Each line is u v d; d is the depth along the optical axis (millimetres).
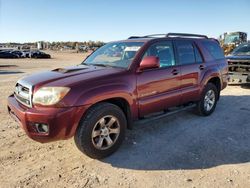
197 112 5832
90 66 4445
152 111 4488
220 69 6133
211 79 6023
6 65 25000
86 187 3107
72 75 3779
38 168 3529
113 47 4914
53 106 3332
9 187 3090
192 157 3875
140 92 4172
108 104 3770
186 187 3105
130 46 4582
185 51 5250
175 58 4945
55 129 3312
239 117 5867
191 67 5219
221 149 4156
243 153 4020
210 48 6066
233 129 5074
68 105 3354
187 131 4949
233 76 9266
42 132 3379
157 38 4719
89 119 3555
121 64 4285
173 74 4758
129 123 4152
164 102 4637
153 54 4520
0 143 4285
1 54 41562
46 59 40031
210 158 3846
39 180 3244
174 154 3971
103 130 3762
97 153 3736
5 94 8320
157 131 4938
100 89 3611
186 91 5105
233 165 3646
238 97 8000
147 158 3842
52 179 3268
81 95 3439
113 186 3131
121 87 3844
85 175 3371
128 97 3965
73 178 3299
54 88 3365
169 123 5395
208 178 3309
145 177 3334
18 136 4590
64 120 3336
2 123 5254
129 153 4000
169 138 4598
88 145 3604
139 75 4148
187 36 5719
